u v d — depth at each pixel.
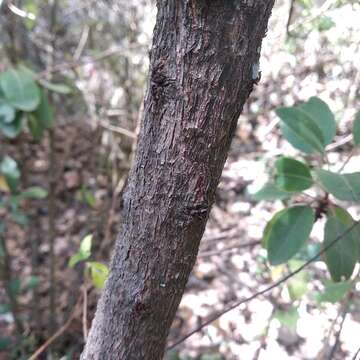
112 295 0.23
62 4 0.87
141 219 0.21
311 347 0.75
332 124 0.39
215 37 0.18
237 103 0.20
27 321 0.85
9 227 1.02
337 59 0.85
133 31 0.87
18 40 0.87
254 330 0.82
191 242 0.22
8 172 0.67
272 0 0.19
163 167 0.20
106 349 0.24
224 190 1.10
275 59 0.82
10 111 0.54
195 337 0.84
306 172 0.36
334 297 0.43
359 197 0.30
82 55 1.01
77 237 1.03
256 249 0.91
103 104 0.92
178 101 0.19
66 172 1.15
